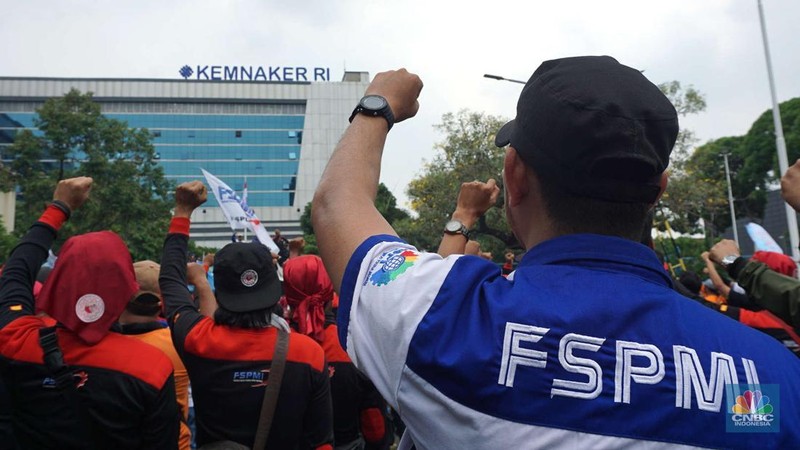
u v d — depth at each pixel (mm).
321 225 1156
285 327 2768
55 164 39344
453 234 2328
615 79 980
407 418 950
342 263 1093
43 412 2293
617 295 956
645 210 1045
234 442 2529
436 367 916
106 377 2307
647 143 948
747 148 50750
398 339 952
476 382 896
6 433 2660
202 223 99000
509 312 938
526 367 900
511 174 1096
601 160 947
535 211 1090
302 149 102000
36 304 2381
